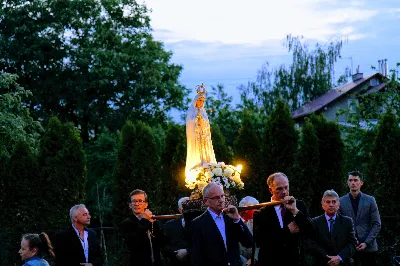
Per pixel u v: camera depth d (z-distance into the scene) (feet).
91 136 123.95
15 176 55.67
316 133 57.93
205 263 28.40
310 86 158.92
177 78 126.00
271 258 29.45
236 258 28.76
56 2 113.91
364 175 56.65
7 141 78.43
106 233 59.57
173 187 58.95
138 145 58.75
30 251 29.53
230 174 43.14
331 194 35.88
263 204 35.55
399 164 54.34
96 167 103.76
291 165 57.16
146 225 36.60
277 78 160.97
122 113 113.91
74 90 111.75
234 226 29.14
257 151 58.34
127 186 58.13
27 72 110.83
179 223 38.24
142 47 120.37
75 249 34.68
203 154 46.32
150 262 36.35
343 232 35.91
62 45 114.11
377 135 55.47
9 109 84.79
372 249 40.52
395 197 54.29
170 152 59.88
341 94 141.49
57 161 56.85
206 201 28.84
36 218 55.93
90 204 99.96
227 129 113.29
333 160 57.57
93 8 117.70
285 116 57.82
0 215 55.52
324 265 35.55
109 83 114.42
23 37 111.45
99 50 112.06
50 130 57.82
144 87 116.06
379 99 88.84
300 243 31.94
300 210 30.42
